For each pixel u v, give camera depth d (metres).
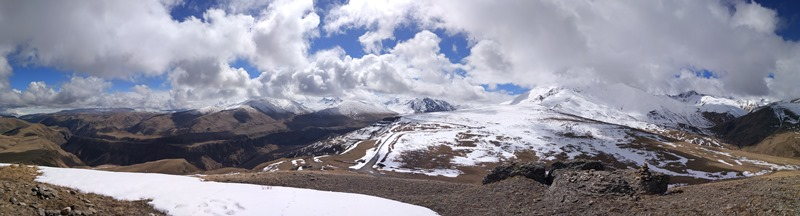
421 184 43.19
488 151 165.62
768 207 24.59
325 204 28.56
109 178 29.81
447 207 33.75
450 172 122.19
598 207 30.09
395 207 30.45
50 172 29.94
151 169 177.25
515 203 34.09
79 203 22.73
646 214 27.61
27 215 19.50
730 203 26.47
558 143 188.62
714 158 162.38
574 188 34.03
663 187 33.31
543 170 44.19
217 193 28.45
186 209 24.83
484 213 32.16
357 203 29.94
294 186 39.81
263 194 29.52
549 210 31.39
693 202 28.19
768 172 130.88
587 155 161.88
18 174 27.77
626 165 144.62
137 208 24.36
